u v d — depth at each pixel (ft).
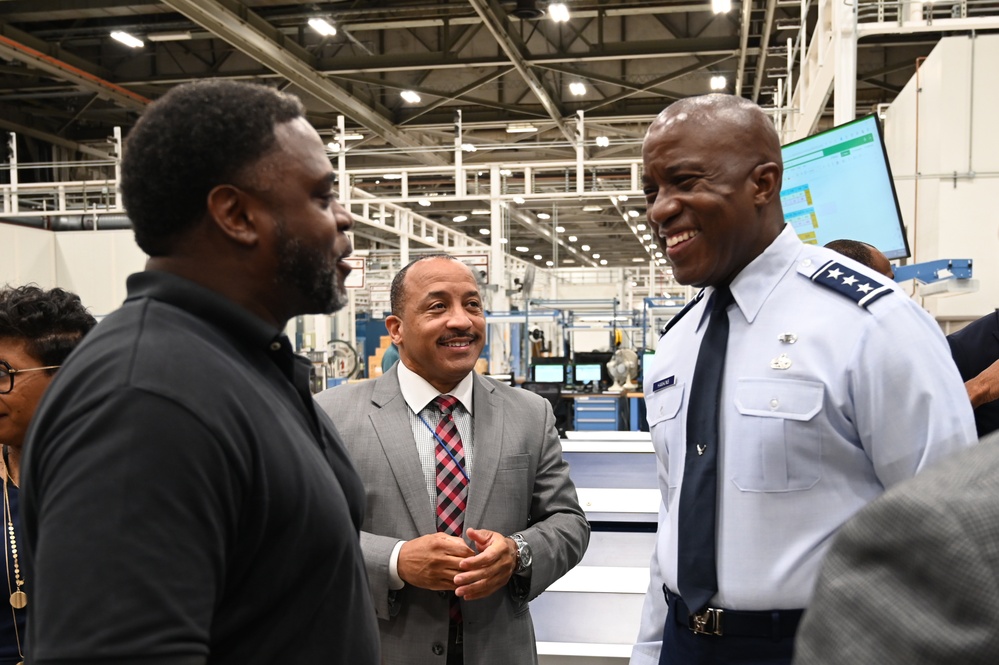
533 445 5.68
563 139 42.55
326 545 2.73
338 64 31.45
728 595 3.84
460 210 45.09
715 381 4.08
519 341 34.32
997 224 11.50
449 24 30.12
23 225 25.46
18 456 4.51
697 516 3.98
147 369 2.33
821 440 3.74
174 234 2.71
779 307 4.02
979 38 11.48
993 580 1.17
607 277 66.44
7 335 4.25
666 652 4.22
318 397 5.88
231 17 25.29
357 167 45.42
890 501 1.34
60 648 2.06
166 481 2.21
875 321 3.68
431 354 5.43
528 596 5.15
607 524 9.72
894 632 1.24
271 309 2.92
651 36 32.04
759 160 4.00
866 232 8.49
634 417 26.40
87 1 28.45
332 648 2.78
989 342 6.23
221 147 2.63
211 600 2.30
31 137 39.93
